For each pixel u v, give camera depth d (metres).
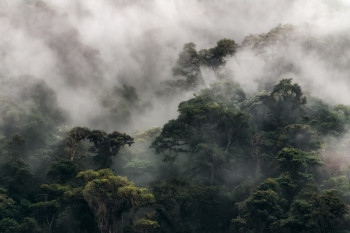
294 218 86.25
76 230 99.56
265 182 95.25
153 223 89.88
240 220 92.06
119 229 93.12
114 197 91.25
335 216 83.00
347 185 95.12
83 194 90.62
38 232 95.19
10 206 99.38
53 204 95.75
